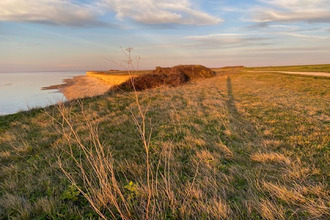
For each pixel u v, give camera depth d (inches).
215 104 421.7
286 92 539.2
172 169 157.9
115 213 111.2
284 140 207.2
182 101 482.6
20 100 903.1
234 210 107.4
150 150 199.9
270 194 117.7
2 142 256.2
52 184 145.8
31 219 110.0
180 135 241.8
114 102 513.7
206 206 109.1
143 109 410.0
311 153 170.1
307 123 257.4
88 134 259.0
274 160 161.2
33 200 126.8
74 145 226.4
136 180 144.6
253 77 1092.5
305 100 412.8
